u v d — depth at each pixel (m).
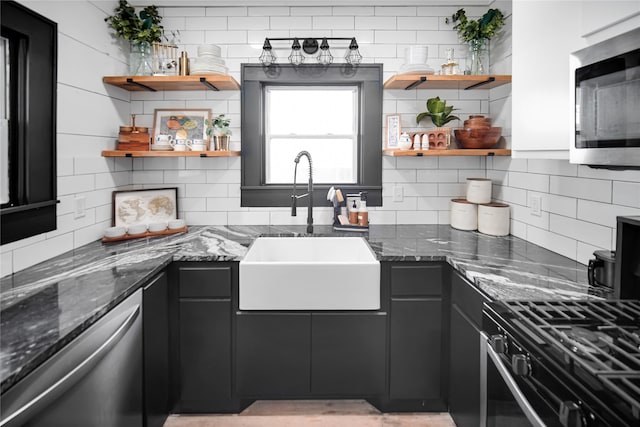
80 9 2.30
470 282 1.90
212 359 2.22
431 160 3.04
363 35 2.95
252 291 2.17
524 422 1.22
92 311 1.40
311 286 2.17
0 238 1.74
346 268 2.16
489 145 2.72
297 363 2.22
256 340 2.21
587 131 1.39
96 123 2.49
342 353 2.22
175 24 2.93
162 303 2.08
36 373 1.11
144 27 2.73
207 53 2.69
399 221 3.06
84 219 2.38
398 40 2.96
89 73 2.41
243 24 2.94
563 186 2.16
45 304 1.47
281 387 2.23
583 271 1.89
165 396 2.14
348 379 2.23
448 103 3.00
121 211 2.69
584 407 0.95
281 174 3.07
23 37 1.86
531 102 1.79
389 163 3.03
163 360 2.10
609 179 1.83
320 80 2.95
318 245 2.67
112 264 2.00
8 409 1.02
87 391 1.36
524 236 2.55
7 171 1.84
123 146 2.68
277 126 3.05
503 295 1.56
